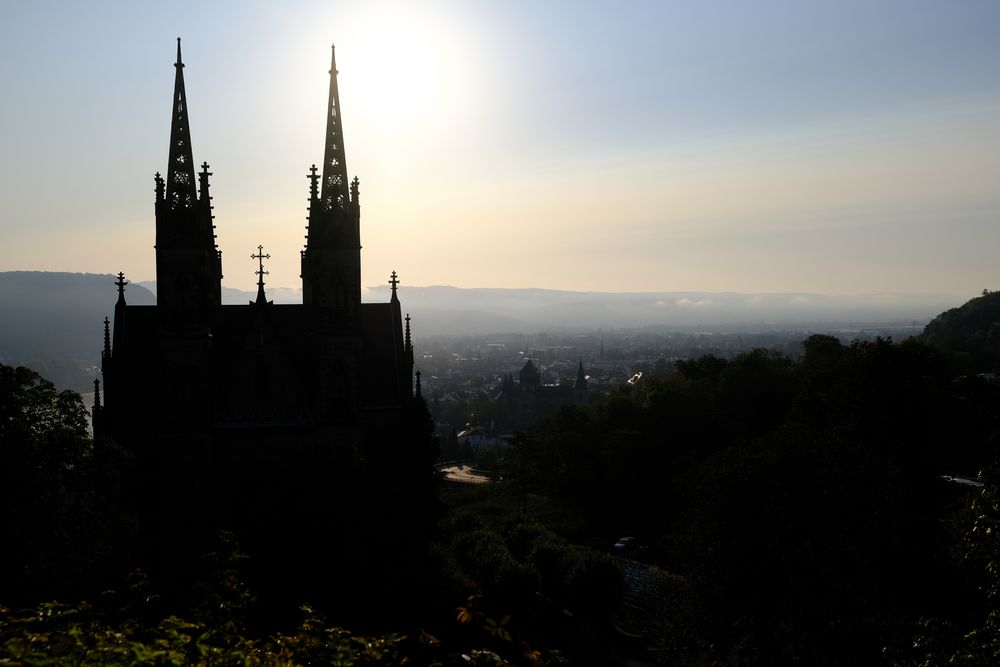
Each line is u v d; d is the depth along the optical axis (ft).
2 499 246.68
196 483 323.57
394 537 300.61
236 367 333.01
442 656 271.49
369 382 358.84
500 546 374.22
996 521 164.35
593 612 338.95
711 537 257.14
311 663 116.67
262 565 289.74
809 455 260.83
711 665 265.95
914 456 349.00
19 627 106.22
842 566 238.89
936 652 160.25
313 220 330.54
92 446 278.46
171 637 113.91
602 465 580.30
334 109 329.31
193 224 316.40
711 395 624.59
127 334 348.18
